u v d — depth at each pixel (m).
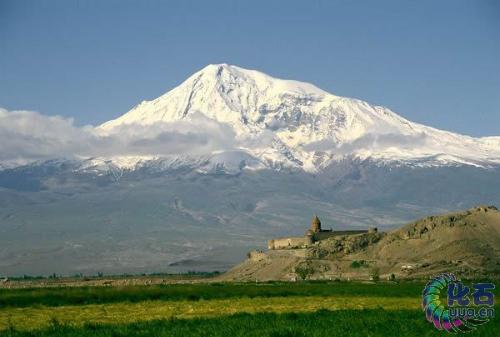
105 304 153.62
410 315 122.38
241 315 123.94
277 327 106.75
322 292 183.75
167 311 137.50
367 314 124.44
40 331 106.62
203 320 115.75
